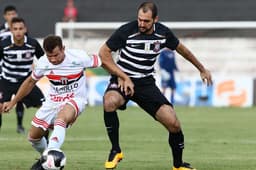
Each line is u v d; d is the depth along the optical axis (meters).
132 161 33.62
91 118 59.72
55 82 28.27
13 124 55.03
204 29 85.81
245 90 73.50
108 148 38.94
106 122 29.53
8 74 42.31
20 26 41.00
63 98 28.52
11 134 46.66
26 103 41.12
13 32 41.12
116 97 29.45
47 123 28.95
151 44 29.27
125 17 90.12
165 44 29.69
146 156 35.56
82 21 90.56
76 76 28.31
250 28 84.94
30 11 91.00
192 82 74.38
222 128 51.38
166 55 70.75
